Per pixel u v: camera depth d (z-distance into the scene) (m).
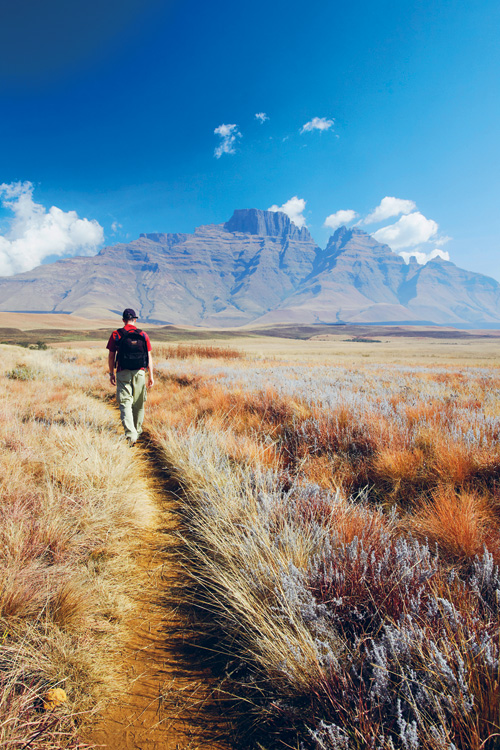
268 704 1.66
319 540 2.55
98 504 3.41
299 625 1.83
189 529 3.33
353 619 1.95
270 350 91.38
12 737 1.38
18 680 1.66
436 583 2.01
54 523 2.78
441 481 3.51
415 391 9.60
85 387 11.92
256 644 1.87
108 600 2.33
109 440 5.46
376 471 3.85
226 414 6.98
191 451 4.61
